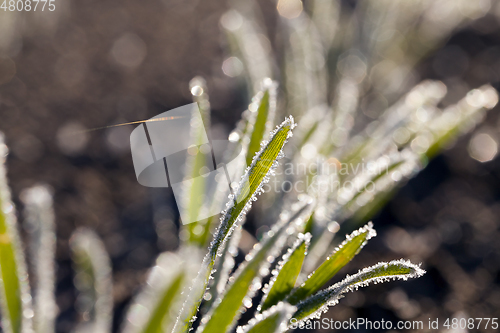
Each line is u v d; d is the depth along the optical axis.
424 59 0.63
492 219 0.41
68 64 0.60
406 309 0.33
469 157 0.48
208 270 0.23
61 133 0.48
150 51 0.65
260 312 0.24
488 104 0.34
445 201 0.43
